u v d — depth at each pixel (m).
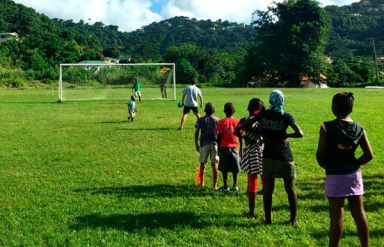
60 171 9.79
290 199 6.13
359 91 47.31
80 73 40.69
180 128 16.50
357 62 80.75
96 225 6.26
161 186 8.44
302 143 13.00
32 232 6.04
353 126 4.91
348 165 4.86
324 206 7.03
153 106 26.94
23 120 19.81
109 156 11.49
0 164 10.58
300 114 20.95
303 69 71.69
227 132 7.79
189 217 6.58
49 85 66.50
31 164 10.57
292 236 5.77
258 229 6.04
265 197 6.20
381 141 13.31
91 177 9.20
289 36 70.94
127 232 5.97
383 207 6.94
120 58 142.75
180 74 82.25
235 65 95.75
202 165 8.41
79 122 18.97
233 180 8.55
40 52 96.69
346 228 5.98
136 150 12.32
